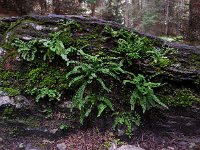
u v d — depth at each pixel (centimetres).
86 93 87
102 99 86
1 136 82
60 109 86
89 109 84
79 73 89
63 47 90
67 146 81
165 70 93
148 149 83
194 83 93
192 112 90
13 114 84
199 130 90
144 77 88
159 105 89
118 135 85
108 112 87
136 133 87
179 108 90
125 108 89
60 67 91
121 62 90
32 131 83
